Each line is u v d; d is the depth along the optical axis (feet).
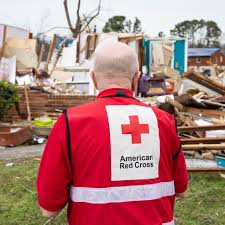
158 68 65.05
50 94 41.14
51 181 5.92
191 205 16.76
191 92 39.29
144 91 53.42
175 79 60.64
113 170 5.82
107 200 5.79
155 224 5.90
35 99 40.27
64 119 5.92
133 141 5.93
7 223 15.23
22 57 59.41
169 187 6.33
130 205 5.82
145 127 6.07
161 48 66.39
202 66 169.48
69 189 6.14
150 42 66.03
